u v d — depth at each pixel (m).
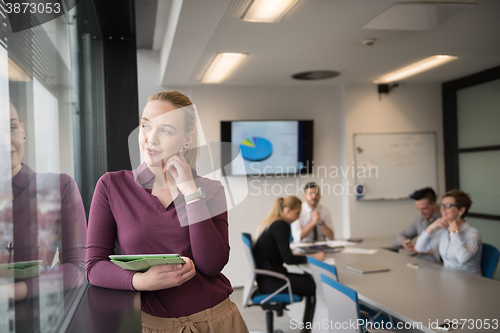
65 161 1.03
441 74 4.68
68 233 0.97
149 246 0.96
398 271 2.70
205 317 0.99
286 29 2.92
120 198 0.97
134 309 0.82
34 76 0.74
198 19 2.63
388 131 5.11
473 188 4.84
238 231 4.90
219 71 4.13
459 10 2.60
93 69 1.60
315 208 4.34
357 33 3.06
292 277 3.15
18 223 0.60
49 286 0.75
